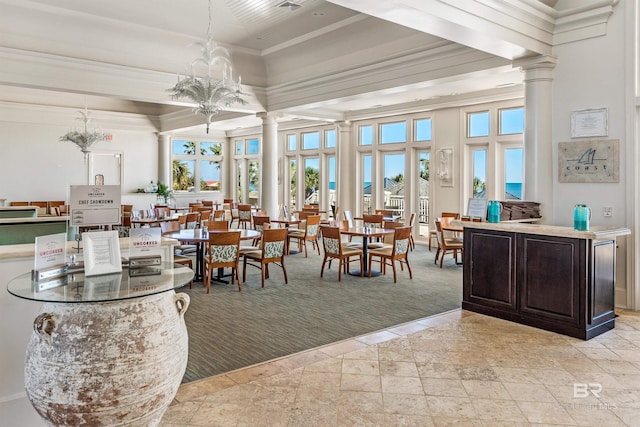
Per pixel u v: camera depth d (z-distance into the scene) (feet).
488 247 15.93
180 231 23.16
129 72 24.59
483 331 14.28
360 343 13.29
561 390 10.21
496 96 28.66
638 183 16.06
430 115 33.91
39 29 21.36
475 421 8.88
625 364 11.68
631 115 15.99
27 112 38.96
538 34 16.93
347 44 23.76
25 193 39.50
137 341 6.42
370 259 23.18
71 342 6.21
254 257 21.29
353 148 39.70
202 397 9.84
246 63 28.27
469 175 32.01
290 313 16.55
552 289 14.19
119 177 44.96
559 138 17.70
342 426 8.68
